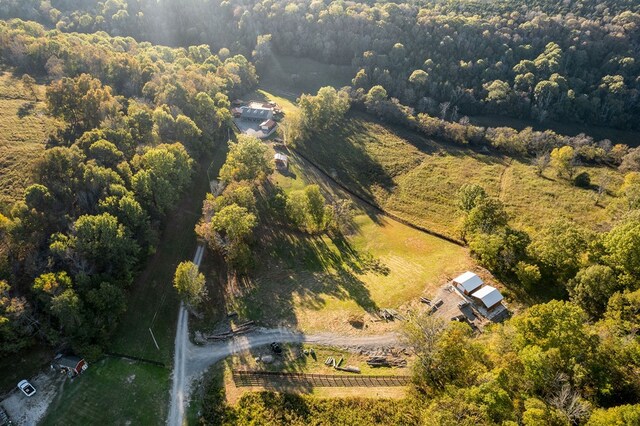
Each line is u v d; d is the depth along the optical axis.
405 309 83.88
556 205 126.25
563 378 51.16
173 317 79.69
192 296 76.38
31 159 96.31
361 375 68.31
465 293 84.88
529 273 81.62
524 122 187.25
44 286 65.56
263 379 67.69
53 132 106.25
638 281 71.94
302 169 140.00
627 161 144.50
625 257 74.81
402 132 169.88
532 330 59.03
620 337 59.41
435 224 119.56
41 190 77.75
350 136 162.88
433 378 60.75
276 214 111.50
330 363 71.19
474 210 102.19
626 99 181.62
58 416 61.41
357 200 130.62
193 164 116.31
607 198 128.12
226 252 91.44
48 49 134.75
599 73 193.50
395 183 138.62
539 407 48.31
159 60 166.00
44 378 65.56
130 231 82.44
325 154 150.12
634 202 107.69
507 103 189.75
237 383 66.88
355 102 183.88
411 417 59.00
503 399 50.12
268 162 125.06
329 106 163.88
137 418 62.28
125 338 73.62
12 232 71.31
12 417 60.78
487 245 90.56
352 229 115.00
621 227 79.56
